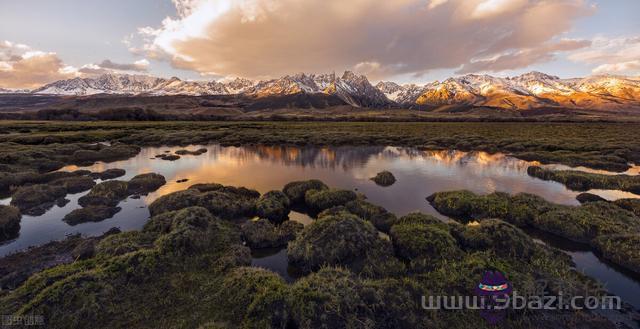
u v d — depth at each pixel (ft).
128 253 30.25
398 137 178.50
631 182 68.18
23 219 48.32
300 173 86.84
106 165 98.43
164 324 22.90
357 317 22.29
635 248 33.30
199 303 25.14
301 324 22.06
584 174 75.31
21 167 83.92
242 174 85.25
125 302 24.85
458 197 54.29
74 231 43.93
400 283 27.43
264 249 38.06
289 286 26.17
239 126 284.41
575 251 37.29
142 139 167.43
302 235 35.83
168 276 28.45
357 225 35.42
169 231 37.78
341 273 27.89
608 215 45.01
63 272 27.22
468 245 34.86
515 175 84.17
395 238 36.60
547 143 141.28
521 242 33.47
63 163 99.14
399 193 65.72
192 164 101.09
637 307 26.09
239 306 24.50
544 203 49.55
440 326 22.66
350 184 73.82
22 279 30.04
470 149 140.15
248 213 50.67
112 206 55.21
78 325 22.40
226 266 30.81
